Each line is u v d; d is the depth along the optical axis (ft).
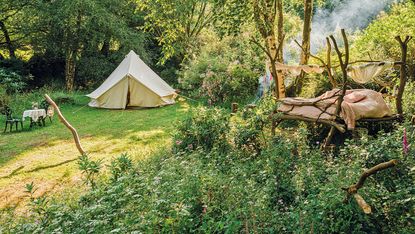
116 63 64.34
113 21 58.03
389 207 11.59
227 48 52.60
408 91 25.62
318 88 31.55
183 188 13.43
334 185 12.37
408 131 17.54
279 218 12.18
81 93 58.90
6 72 55.42
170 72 63.52
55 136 34.27
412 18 34.99
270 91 32.99
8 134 35.76
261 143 22.03
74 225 12.32
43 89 56.54
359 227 10.98
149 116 41.57
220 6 28.86
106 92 47.50
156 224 11.19
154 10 31.81
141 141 31.27
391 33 34.83
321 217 11.46
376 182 12.97
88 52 62.59
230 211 12.27
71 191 19.39
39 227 12.53
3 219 17.02
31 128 37.99
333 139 22.98
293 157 17.80
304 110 22.47
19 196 21.11
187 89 53.83
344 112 20.76
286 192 14.34
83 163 17.30
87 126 37.96
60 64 65.51
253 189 14.01
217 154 20.21
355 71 23.15
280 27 31.32
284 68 24.62
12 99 48.55
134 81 46.91
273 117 22.88
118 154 28.04
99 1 57.52
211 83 46.16
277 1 30.83
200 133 22.90
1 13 57.21
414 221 11.08
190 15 62.18
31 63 62.64
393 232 11.14
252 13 29.50
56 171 24.93
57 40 59.21
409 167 13.19
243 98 44.42
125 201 12.88
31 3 56.85
